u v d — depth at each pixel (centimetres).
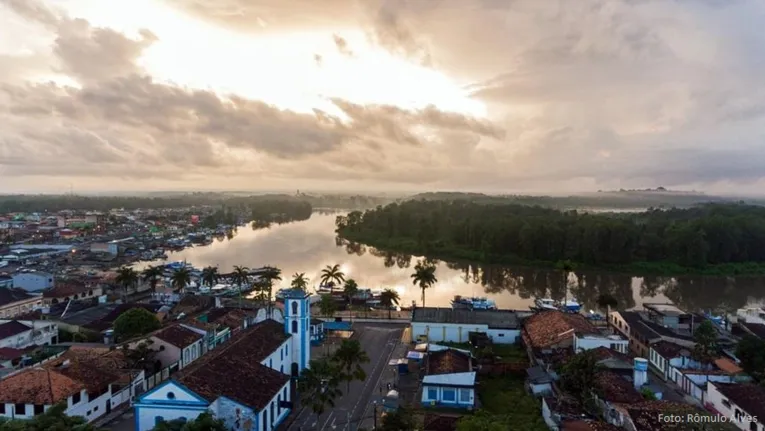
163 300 14100
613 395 6794
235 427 5903
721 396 7106
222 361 6681
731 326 10862
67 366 7231
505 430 5912
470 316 11000
